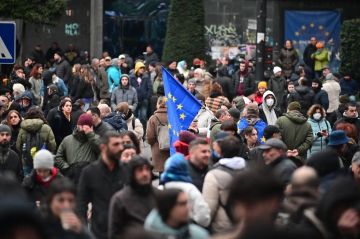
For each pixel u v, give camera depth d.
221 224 16.89
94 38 55.50
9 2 46.28
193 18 51.09
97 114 24.08
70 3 55.59
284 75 45.59
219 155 18.02
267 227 9.78
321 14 56.56
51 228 13.22
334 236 11.49
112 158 17.17
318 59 49.34
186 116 26.02
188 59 50.91
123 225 15.66
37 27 55.06
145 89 41.22
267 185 10.02
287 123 26.62
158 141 28.30
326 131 27.39
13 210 9.09
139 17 56.84
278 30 56.03
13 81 38.03
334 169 15.47
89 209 18.42
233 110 26.50
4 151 23.25
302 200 12.47
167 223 12.89
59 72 44.94
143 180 15.61
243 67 41.31
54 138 26.09
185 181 16.62
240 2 55.41
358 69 48.81
